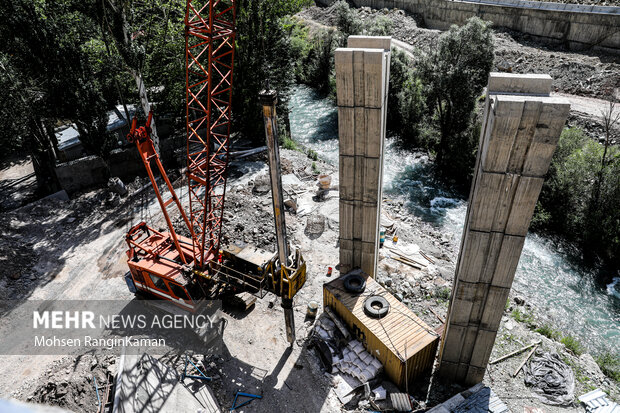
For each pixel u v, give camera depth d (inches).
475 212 636.1
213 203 1099.3
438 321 1003.9
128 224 1343.5
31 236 1285.7
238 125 1844.2
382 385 832.3
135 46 1295.5
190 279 882.1
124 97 1688.0
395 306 887.7
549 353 921.5
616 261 1355.8
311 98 2689.5
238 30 1631.4
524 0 2536.9
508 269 671.8
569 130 1589.6
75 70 1385.3
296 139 2174.0
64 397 771.4
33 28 1306.6
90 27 1423.5
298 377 865.5
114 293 1090.7
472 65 1702.8
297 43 2800.2
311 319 999.6
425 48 2755.9
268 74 1651.1
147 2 1482.5
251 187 1504.7
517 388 851.4
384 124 851.4
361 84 765.9
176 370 868.0
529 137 558.3
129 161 1593.3
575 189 1477.6
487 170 599.2
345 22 2522.1
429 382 854.5
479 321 746.8
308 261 1184.2
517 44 2416.3
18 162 1838.1
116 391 703.7
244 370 881.5
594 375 907.4
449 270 1179.9
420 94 2049.7
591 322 1152.8
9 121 1408.7
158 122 1704.0
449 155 1829.5
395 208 1581.0
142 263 928.3
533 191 595.8
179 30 1550.2
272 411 804.0
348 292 926.4
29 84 1412.4
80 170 1512.1
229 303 1035.9
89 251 1234.6
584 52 2209.6
